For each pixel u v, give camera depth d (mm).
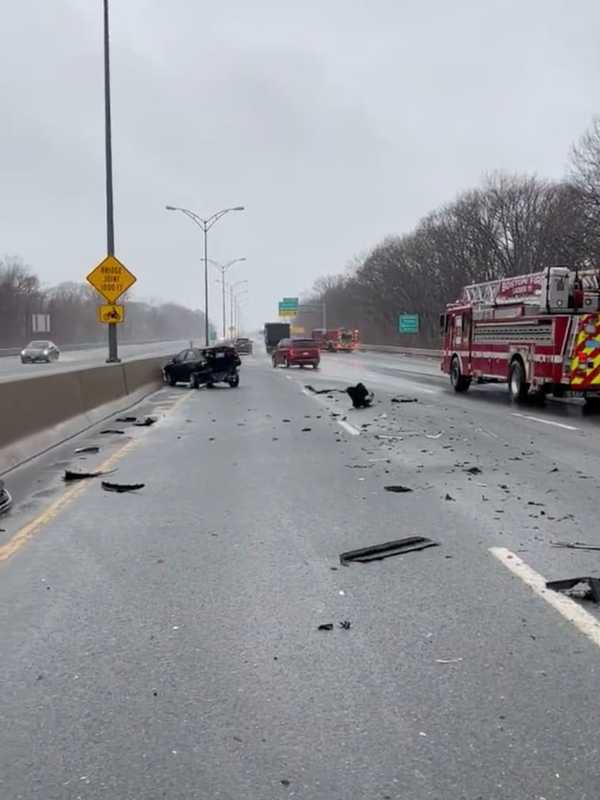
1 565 6176
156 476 10164
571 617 4914
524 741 3406
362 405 20578
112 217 25094
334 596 5352
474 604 5168
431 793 3031
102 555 6441
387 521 7555
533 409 19609
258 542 6801
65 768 3236
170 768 3229
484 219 75312
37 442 12367
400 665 4207
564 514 7812
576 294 18562
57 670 4195
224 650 4438
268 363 59344
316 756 3303
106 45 25047
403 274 102000
